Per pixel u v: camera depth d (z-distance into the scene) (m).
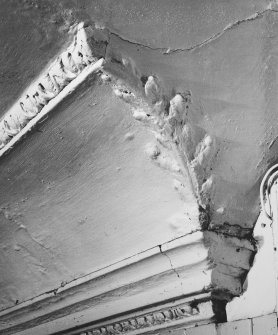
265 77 0.99
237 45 0.94
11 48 0.84
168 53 0.85
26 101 0.92
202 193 0.91
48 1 0.75
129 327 1.17
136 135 0.89
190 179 0.88
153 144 0.88
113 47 0.77
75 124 0.93
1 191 1.20
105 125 0.90
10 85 0.91
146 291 1.08
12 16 0.79
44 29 0.79
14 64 0.86
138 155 0.92
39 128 0.95
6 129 0.99
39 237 1.28
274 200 0.95
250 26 0.96
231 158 0.96
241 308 0.95
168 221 0.97
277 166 0.99
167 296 1.03
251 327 0.91
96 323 1.26
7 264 1.45
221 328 0.95
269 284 0.91
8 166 1.10
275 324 0.86
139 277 1.08
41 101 0.89
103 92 0.83
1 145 1.04
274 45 0.99
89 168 1.01
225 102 0.94
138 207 1.01
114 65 0.77
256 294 0.93
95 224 1.12
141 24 0.81
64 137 0.97
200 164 0.89
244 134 0.98
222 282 0.94
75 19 0.77
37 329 1.49
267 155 1.03
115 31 0.78
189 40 0.88
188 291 0.98
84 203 1.10
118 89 0.81
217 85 0.93
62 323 1.38
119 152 0.94
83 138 0.95
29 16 0.78
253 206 1.01
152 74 0.82
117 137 0.91
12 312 1.53
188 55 0.88
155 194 0.96
